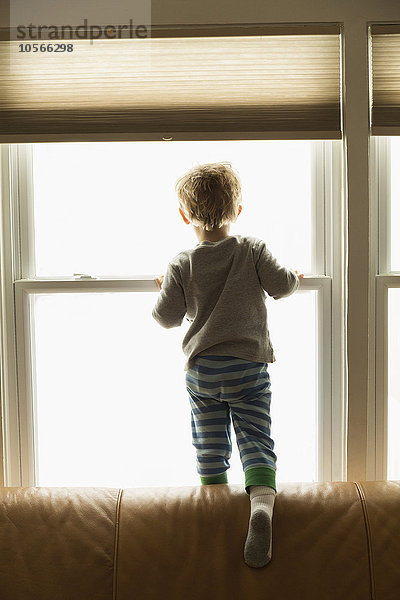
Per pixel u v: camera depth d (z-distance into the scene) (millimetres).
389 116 1796
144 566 1532
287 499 1626
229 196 1720
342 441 1927
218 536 1559
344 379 1887
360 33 1775
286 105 1799
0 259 1887
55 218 1987
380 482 1701
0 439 1898
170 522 1585
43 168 1975
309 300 2016
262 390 1705
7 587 1510
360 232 1819
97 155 1984
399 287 1891
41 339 2045
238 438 1666
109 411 2098
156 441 2117
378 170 1892
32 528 1575
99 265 2002
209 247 1721
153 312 1771
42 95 1799
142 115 1801
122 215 1997
